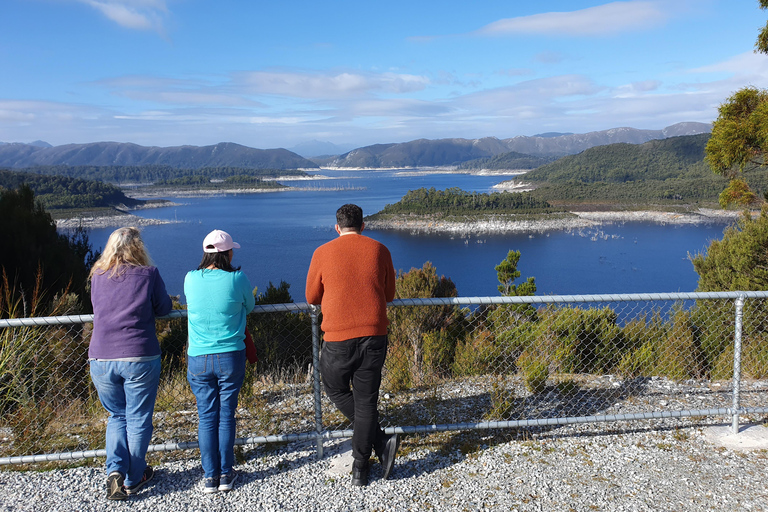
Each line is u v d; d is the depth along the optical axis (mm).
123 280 2865
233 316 2973
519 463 3295
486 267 139125
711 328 5844
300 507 2812
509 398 4266
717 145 7707
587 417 3713
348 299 2889
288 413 4180
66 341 4789
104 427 3963
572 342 5543
